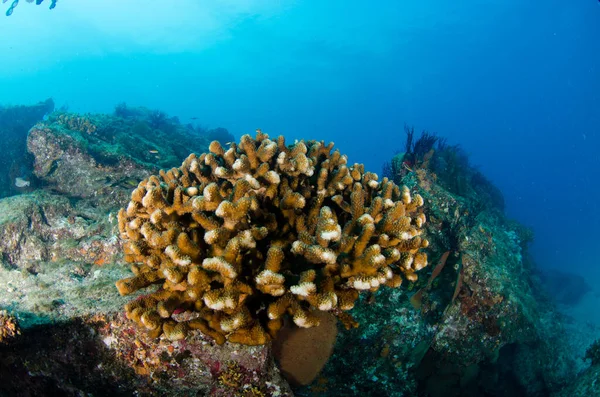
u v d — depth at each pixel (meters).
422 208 7.04
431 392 5.68
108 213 5.80
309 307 2.41
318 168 3.46
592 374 5.80
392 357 4.58
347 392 4.27
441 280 6.14
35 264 4.59
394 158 9.95
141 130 11.59
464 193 9.59
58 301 3.10
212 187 2.36
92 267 4.46
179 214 2.55
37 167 7.27
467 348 5.78
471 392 6.16
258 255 2.36
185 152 11.72
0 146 13.25
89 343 2.83
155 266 2.41
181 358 2.73
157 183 3.20
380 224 2.62
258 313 2.40
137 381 2.86
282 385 2.79
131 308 2.28
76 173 7.06
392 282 2.58
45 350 2.79
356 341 4.38
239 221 2.30
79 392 2.92
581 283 17.48
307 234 2.43
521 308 6.25
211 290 2.04
